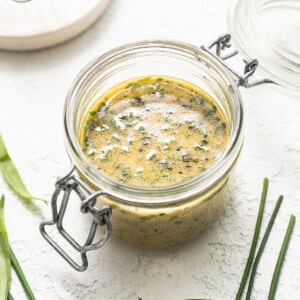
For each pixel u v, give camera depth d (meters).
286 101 0.41
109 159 0.33
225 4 0.45
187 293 0.34
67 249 0.36
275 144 0.39
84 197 0.31
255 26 0.37
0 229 0.35
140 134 0.34
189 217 0.32
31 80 0.42
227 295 0.34
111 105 0.35
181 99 0.35
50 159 0.39
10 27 0.43
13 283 0.35
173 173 0.33
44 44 0.43
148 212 0.31
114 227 0.33
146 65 0.35
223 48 0.36
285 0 0.40
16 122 0.40
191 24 0.44
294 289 0.34
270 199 0.37
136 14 0.45
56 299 0.34
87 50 0.43
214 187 0.31
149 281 0.35
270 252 0.35
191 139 0.34
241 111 0.32
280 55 0.36
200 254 0.35
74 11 0.43
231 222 0.36
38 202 0.37
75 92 0.32
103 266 0.35
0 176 0.38
